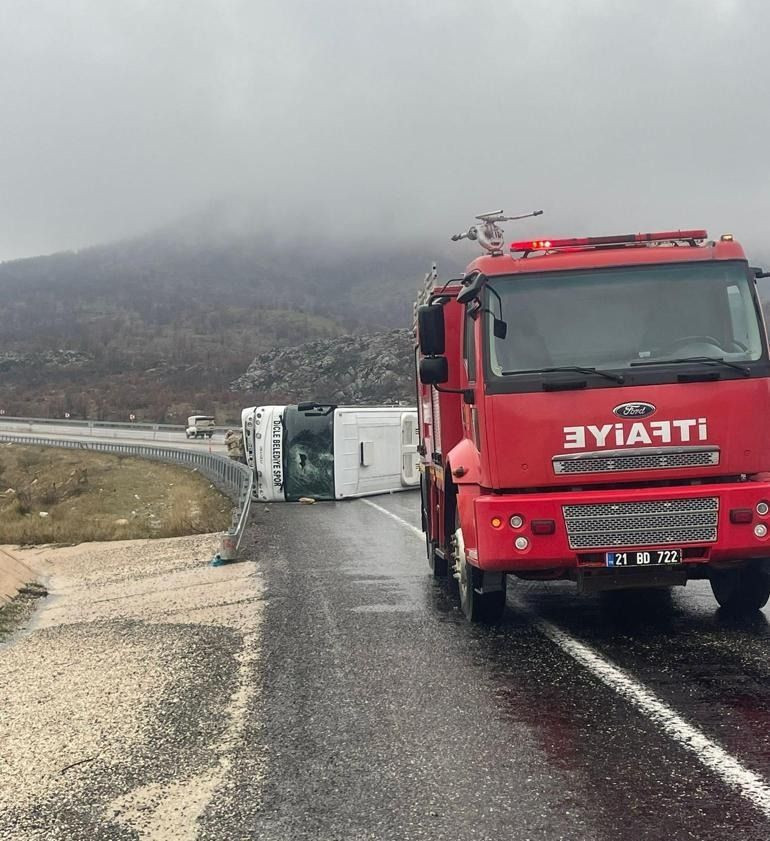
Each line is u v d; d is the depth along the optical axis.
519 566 7.11
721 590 8.43
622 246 7.62
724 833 3.87
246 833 4.18
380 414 30.38
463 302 7.47
